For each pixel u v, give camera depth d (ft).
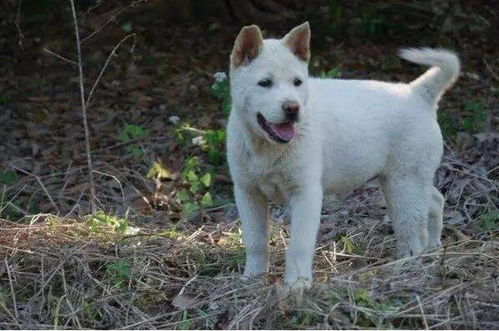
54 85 36.63
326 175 20.25
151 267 20.92
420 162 20.84
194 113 32.89
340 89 20.61
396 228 21.26
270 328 17.75
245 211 20.21
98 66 38.22
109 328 18.72
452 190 25.34
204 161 28.86
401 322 17.60
